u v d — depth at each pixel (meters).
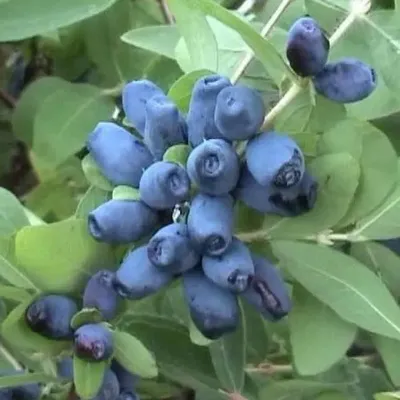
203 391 0.51
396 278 0.50
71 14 0.50
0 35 0.50
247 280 0.43
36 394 0.47
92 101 0.58
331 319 0.47
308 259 0.47
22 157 0.66
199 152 0.43
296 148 0.43
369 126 0.46
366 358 0.54
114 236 0.44
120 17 0.59
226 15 0.44
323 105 0.46
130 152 0.45
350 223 0.47
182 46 0.50
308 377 0.51
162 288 0.46
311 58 0.44
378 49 0.49
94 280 0.45
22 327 0.46
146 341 0.50
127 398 0.46
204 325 0.44
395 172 0.46
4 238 0.46
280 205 0.44
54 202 0.59
